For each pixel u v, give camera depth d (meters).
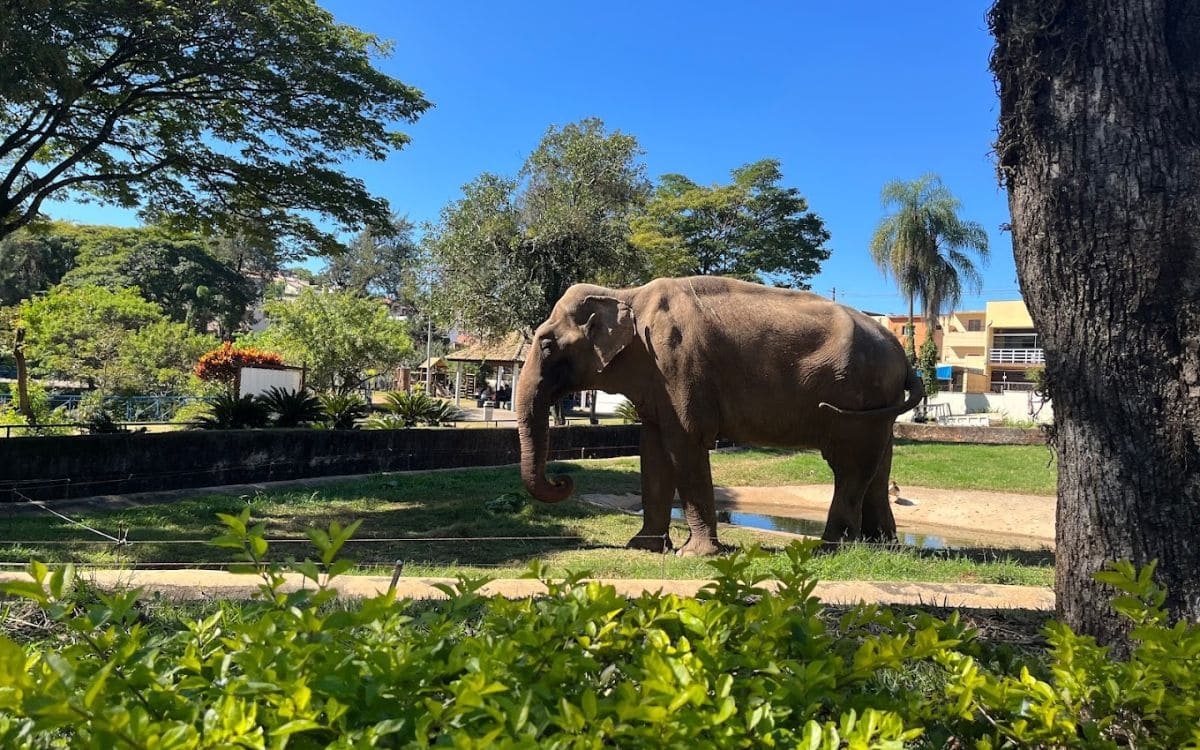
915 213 33.94
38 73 8.99
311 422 15.94
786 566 6.41
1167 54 3.18
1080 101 3.19
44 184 12.01
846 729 1.73
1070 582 3.21
